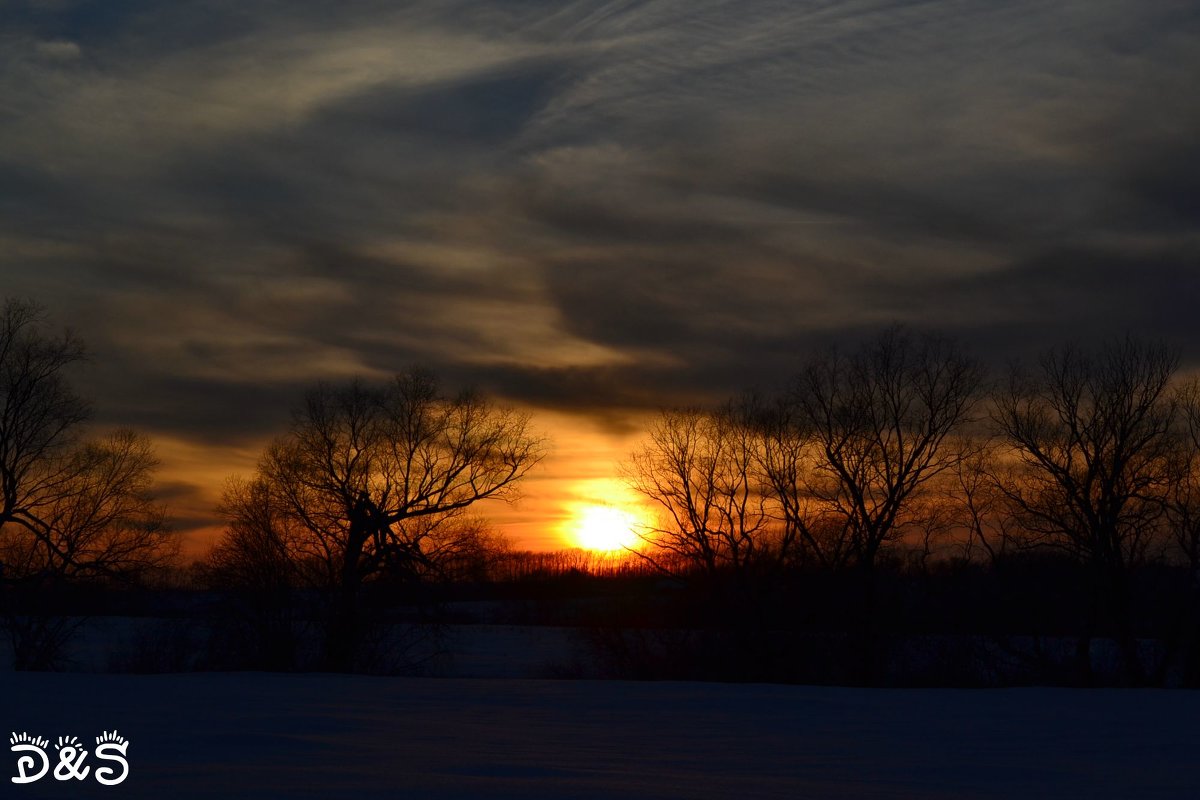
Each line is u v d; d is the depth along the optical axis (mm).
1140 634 38375
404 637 41375
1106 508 38750
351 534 40938
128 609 42250
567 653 45094
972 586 40625
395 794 10562
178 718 16984
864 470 42531
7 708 18062
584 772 12469
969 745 15492
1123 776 12844
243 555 40688
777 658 41219
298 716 17891
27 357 41875
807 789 11648
